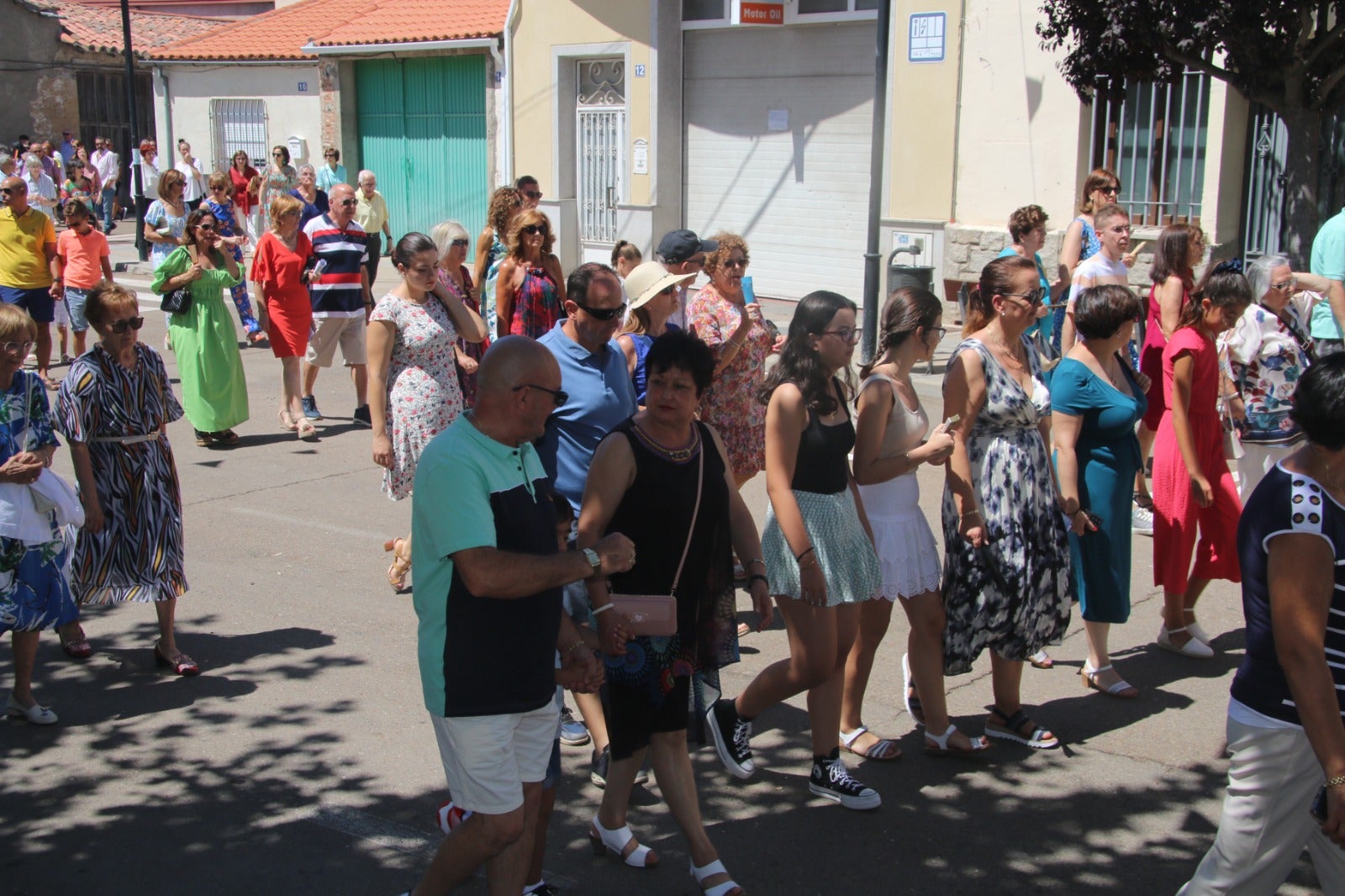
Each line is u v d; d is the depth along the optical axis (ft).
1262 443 20.93
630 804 15.48
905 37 45.85
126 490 18.38
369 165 72.69
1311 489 10.29
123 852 14.30
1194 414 18.75
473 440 11.37
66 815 15.14
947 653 16.08
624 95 57.52
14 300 39.04
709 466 13.32
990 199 44.50
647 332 18.86
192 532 26.45
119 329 17.92
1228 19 28.04
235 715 17.88
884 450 15.55
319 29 76.89
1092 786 15.70
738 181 54.70
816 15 49.70
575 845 14.52
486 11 65.98
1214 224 39.34
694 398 12.98
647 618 12.74
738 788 15.83
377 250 54.39
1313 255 27.61
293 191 56.39
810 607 14.66
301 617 21.71
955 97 44.78
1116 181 31.68
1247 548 10.73
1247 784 10.88
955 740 16.38
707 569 13.29
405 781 15.98
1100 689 18.30
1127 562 17.89
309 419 36.40
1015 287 15.67
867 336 40.42
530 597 11.38
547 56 59.72
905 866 13.97
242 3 108.06
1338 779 9.99
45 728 17.48
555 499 14.24
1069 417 17.13
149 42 100.73
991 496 15.87
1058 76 41.86
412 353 22.08
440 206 69.67
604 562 11.37
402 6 71.72
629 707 13.25
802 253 52.95
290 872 13.88
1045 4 36.73
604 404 16.11
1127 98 40.91
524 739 11.83
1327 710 10.09
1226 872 11.16
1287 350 20.70
